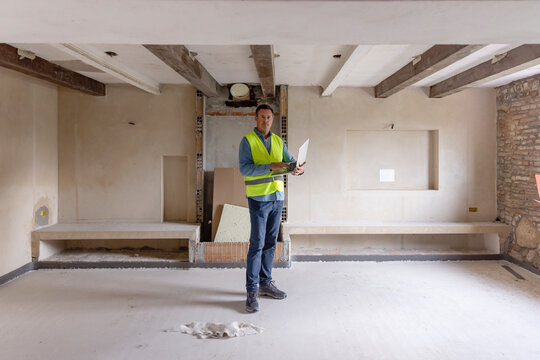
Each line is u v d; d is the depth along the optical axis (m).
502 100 4.38
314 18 1.57
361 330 2.54
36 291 3.28
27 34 1.76
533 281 3.53
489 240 4.43
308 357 2.20
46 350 2.27
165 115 4.52
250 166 2.82
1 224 3.46
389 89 4.00
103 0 1.36
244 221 4.20
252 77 4.16
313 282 3.50
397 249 4.53
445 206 4.53
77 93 4.46
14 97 3.64
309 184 4.50
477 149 4.50
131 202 4.53
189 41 1.87
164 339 2.42
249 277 2.88
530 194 3.90
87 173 4.50
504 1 1.38
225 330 2.47
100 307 2.93
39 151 4.08
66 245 4.51
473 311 2.84
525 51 2.82
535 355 2.21
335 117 4.49
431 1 1.39
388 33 1.76
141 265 3.98
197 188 4.49
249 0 1.36
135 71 3.79
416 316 2.76
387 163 4.62
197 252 3.97
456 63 3.39
